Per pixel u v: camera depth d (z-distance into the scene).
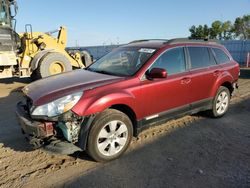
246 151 4.57
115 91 4.11
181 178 3.72
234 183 3.60
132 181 3.65
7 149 4.61
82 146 3.90
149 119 4.65
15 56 10.87
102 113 4.00
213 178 3.72
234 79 6.50
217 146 4.76
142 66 4.58
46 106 3.76
